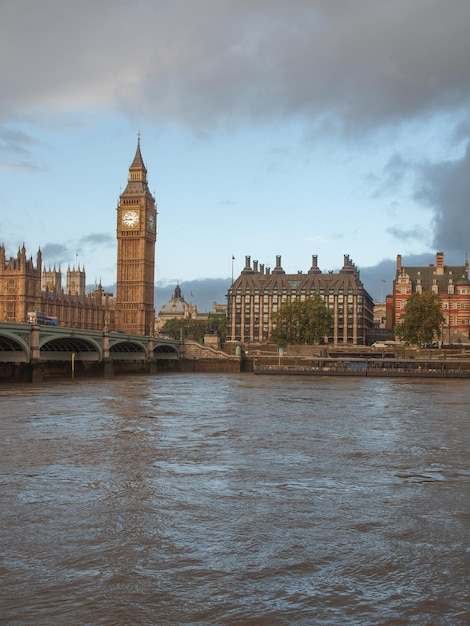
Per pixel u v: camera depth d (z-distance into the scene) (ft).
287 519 98.43
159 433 175.83
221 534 91.40
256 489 115.75
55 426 185.57
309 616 67.41
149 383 397.39
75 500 107.24
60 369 455.63
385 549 86.17
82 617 66.49
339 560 82.28
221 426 191.01
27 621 65.36
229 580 75.87
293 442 163.84
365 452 150.92
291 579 76.33
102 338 463.42
